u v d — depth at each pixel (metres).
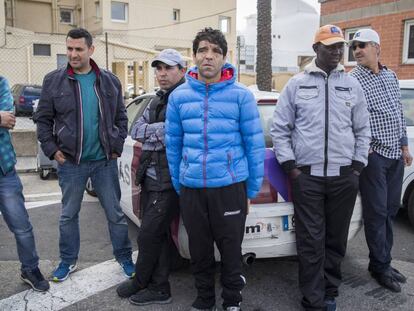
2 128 3.26
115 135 3.53
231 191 2.90
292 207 3.25
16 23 31.14
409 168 4.67
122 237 3.69
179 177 3.02
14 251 4.31
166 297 3.32
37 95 19.12
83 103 3.38
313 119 3.06
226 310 3.09
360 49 3.42
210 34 2.79
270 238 3.22
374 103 3.40
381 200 3.45
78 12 32.94
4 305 3.28
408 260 4.13
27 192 6.81
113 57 24.28
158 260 3.30
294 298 3.41
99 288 3.55
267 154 3.27
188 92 2.91
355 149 3.16
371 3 9.98
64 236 3.64
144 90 25.91
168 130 3.01
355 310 3.23
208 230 3.01
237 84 2.93
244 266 3.95
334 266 3.27
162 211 3.18
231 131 2.89
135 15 29.69
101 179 3.57
